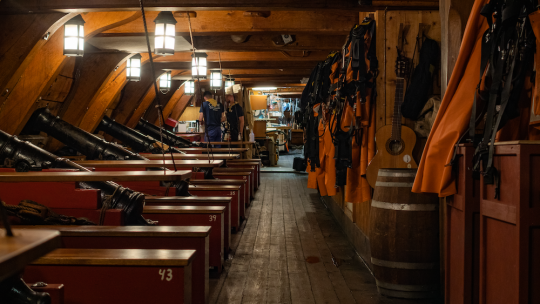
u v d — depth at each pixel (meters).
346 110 4.40
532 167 1.91
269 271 4.08
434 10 4.34
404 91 4.22
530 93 2.48
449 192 2.56
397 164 4.15
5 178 2.97
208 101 10.14
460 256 2.52
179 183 4.73
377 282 3.52
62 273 2.23
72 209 3.21
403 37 4.33
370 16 4.59
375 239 3.46
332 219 6.70
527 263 1.91
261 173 13.76
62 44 5.36
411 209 3.32
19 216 2.94
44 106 5.99
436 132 2.63
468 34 2.50
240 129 10.54
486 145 2.18
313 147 6.34
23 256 0.76
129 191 3.35
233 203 5.56
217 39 7.03
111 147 5.93
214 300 3.33
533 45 2.16
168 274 2.19
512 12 2.12
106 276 2.22
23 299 1.36
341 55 5.61
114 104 9.13
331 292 3.54
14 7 4.39
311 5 4.43
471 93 2.52
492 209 2.14
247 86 13.49
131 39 6.25
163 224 3.81
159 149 7.89
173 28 4.84
